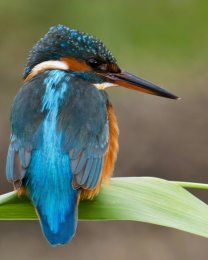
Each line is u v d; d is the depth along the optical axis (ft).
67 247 49.52
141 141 52.24
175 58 54.19
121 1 54.44
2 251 49.42
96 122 20.57
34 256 49.03
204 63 54.24
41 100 20.56
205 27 54.19
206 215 18.47
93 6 55.26
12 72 58.65
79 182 18.79
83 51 22.77
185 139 52.49
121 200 18.89
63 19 56.95
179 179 51.57
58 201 18.40
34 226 51.19
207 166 51.83
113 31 54.34
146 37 54.08
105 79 23.40
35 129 19.76
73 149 19.60
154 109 53.62
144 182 19.25
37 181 18.71
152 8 54.24
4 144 51.47
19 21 59.62
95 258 48.65
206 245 49.21
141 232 50.39
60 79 21.48
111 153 21.56
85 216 18.69
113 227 50.70
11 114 20.88
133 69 53.83
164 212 18.52
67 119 20.16
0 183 49.62
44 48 22.81
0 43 59.98
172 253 48.73
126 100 54.19
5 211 18.74
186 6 54.24
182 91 54.24
